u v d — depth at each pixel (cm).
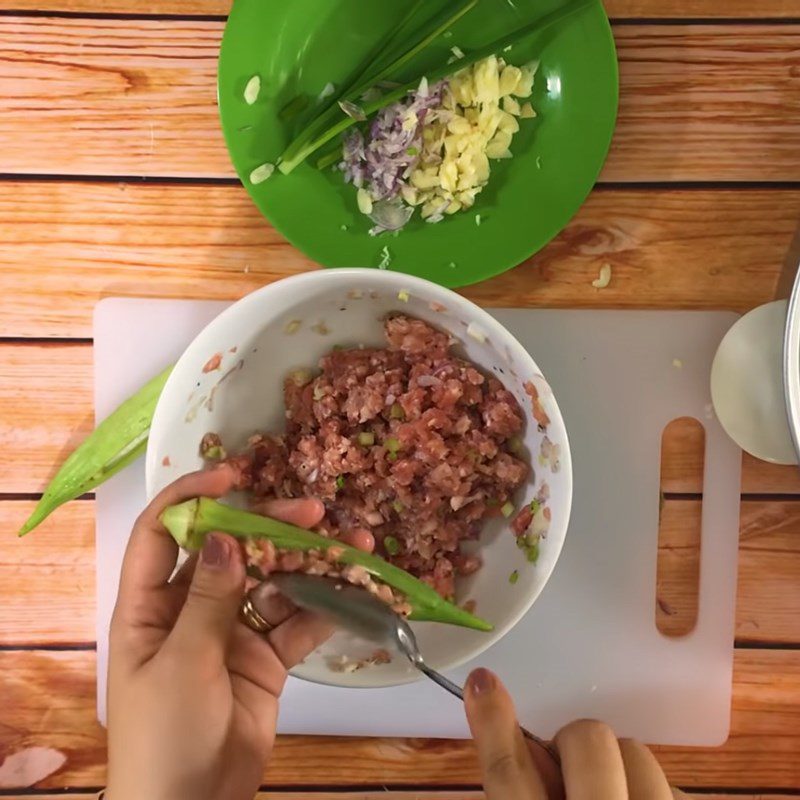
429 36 79
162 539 68
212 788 63
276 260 87
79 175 86
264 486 82
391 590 69
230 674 70
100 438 84
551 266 87
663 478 88
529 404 77
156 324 86
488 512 82
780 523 88
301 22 81
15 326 87
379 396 80
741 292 86
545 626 88
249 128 82
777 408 82
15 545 88
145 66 85
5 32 84
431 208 84
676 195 86
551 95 83
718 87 85
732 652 88
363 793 90
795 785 89
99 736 90
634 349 86
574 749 61
